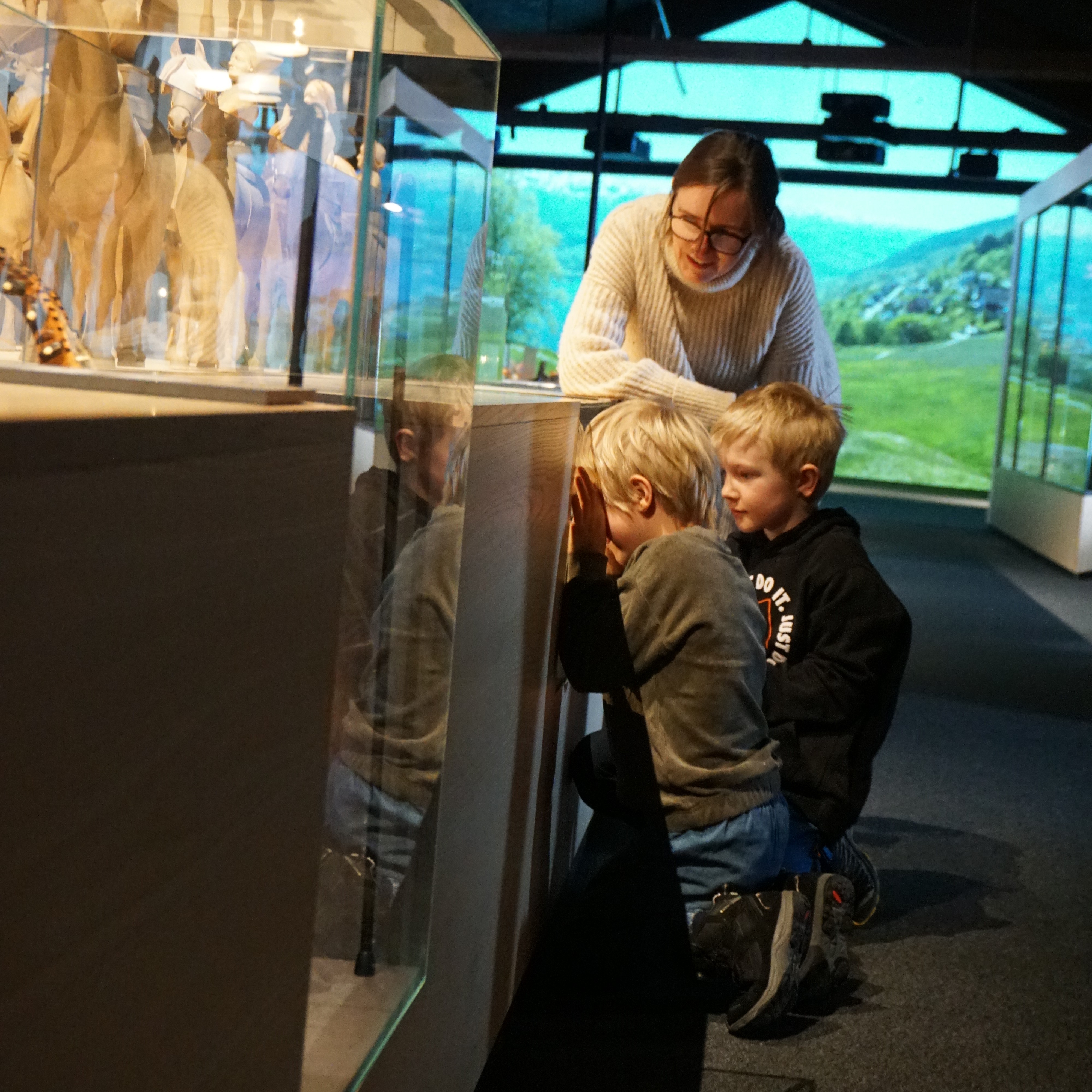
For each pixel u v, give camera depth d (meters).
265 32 0.72
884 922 2.11
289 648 0.59
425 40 0.77
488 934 1.29
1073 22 11.77
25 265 0.65
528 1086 1.51
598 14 12.91
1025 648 4.87
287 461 0.56
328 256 0.68
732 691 1.71
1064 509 7.77
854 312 21.62
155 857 0.46
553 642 1.60
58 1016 0.40
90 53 0.65
